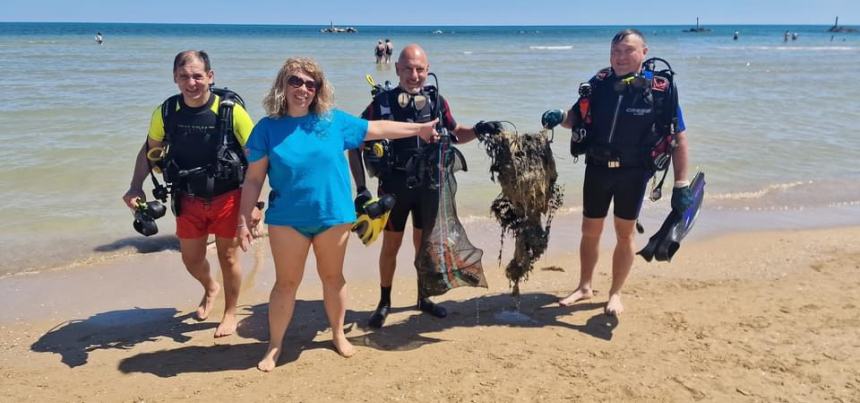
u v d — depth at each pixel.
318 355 4.16
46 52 35.03
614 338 4.39
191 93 4.04
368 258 6.20
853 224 7.42
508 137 4.41
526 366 3.98
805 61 37.34
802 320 4.62
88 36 76.31
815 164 10.19
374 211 4.07
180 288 5.47
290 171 3.67
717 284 5.44
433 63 31.11
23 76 20.06
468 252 4.56
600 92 4.52
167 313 4.94
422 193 4.44
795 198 8.47
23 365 4.02
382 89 4.44
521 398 3.61
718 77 24.75
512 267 4.72
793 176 9.50
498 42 71.12
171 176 4.22
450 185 4.50
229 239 4.35
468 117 13.30
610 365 3.99
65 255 6.14
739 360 4.03
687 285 5.41
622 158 4.48
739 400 3.58
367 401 3.57
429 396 3.63
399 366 3.99
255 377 3.86
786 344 4.25
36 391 3.68
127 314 4.90
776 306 4.90
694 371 3.91
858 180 9.34
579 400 3.59
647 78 4.36
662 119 4.42
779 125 13.32
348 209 3.87
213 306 5.07
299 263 3.88
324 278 4.02
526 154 4.40
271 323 4.00
